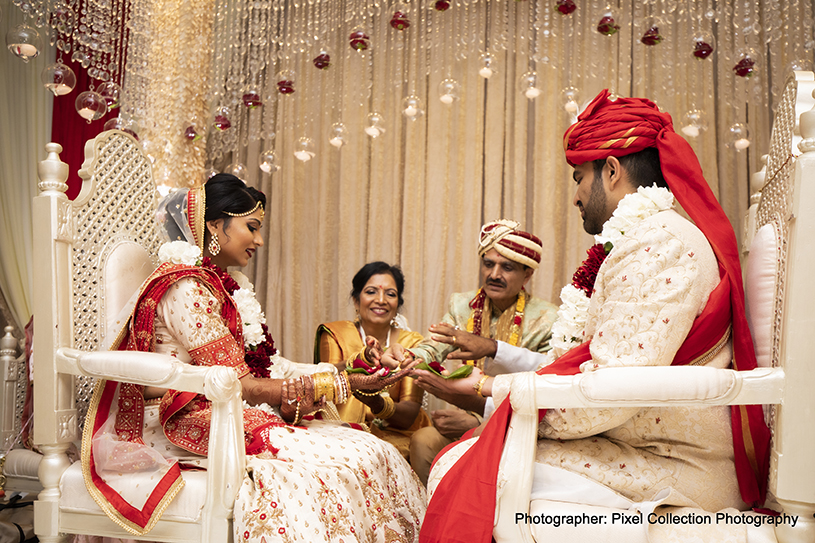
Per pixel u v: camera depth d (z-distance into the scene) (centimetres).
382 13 445
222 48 409
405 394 272
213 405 153
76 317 180
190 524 154
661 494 133
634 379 126
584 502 134
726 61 392
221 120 396
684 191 150
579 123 165
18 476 272
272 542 146
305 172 458
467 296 298
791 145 150
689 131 355
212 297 182
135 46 385
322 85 455
